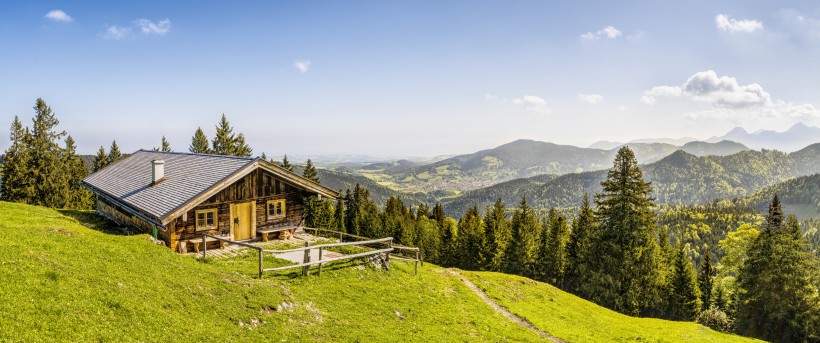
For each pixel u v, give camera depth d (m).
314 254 30.56
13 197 67.62
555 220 79.50
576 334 27.47
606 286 51.56
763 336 51.56
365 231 107.06
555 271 76.75
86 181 47.75
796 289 49.25
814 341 48.19
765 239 52.66
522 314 29.09
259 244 33.50
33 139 70.62
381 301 23.81
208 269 21.09
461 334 22.22
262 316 17.72
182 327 14.15
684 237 197.50
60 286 13.42
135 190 37.28
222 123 93.50
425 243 101.56
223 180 31.12
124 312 13.48
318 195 38.44
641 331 31.69
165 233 30.00
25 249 15.90
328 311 20.67
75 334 11.30
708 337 31.67
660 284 53.50
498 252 81.81
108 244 20.59
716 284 79.12
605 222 54.25
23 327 10.73
